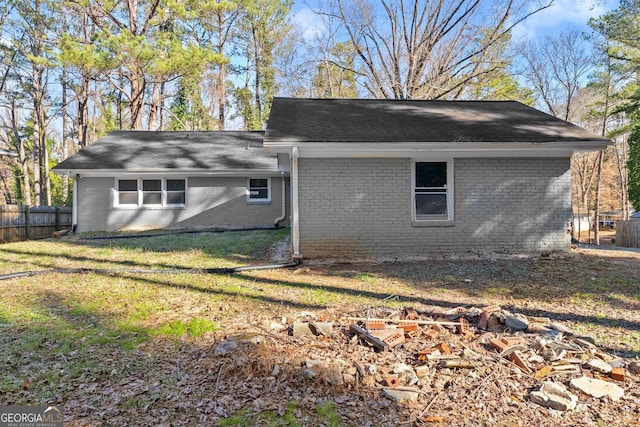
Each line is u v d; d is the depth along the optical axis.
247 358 3.51
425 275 7.21
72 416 2.81
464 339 4.11
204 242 11.20
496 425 2.72
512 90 22.77
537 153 8.71
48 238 13.37
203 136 17.92
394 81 20.78
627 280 6.60
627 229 14.42
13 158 30.94
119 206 14.55
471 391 3.13
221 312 5.08
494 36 18.83
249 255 9.47
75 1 18.30
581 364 3.54
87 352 3.86
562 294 5.93
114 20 19.12
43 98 27.22
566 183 8.77
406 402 2.97
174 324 4.59
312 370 3.29
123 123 29.75
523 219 8.77
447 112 10.60
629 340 4.16
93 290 6.21
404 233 8.70
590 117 23.50
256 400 2.99
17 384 3.23
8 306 5.36
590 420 2.77
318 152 8.45
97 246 10.92
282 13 26.92
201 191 14.89
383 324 4.29
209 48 18.64
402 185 8.66
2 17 23.47
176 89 27.50
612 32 16.50
